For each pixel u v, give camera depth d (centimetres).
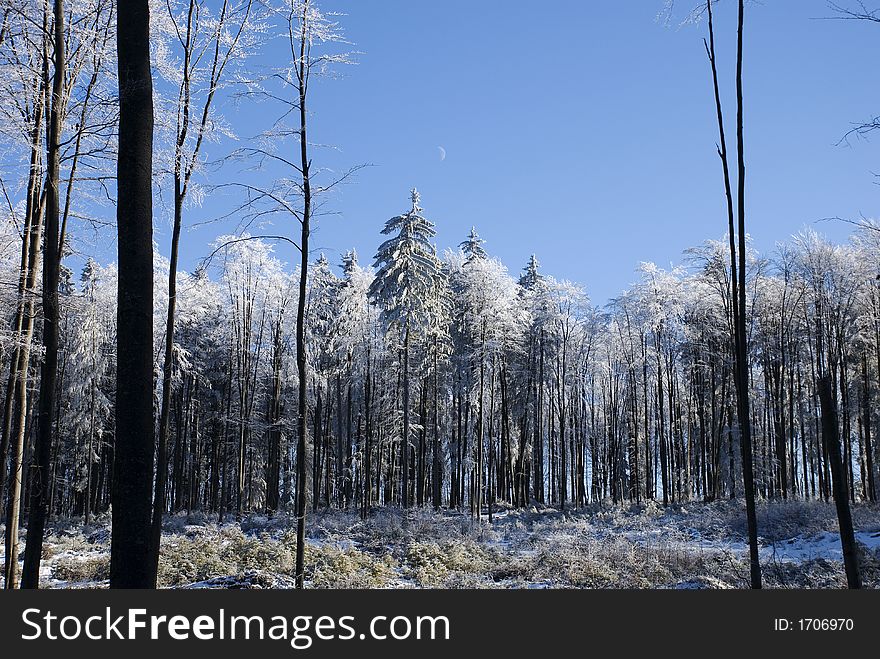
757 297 3591
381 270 3684
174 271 1192
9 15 1030
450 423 4769
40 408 925
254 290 3538
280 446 4216
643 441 5322
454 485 4653
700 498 4478
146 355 543
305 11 1220
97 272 3142
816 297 3512
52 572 1719
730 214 866
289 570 1605
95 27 1076
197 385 4488
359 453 4456
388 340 3731
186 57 1212
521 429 4734
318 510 3806
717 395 4341
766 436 4097
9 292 1032
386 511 3403
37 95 1028
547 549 1916
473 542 2308
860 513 2425
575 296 4419
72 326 3048
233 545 1970
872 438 4153
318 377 3884
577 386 4825
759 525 2473
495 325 3750
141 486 530
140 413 536
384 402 4288
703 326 3922
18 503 1011
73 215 1137
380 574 1568
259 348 3706
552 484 4928
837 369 3669
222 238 2450
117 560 519
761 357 3903
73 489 4600
